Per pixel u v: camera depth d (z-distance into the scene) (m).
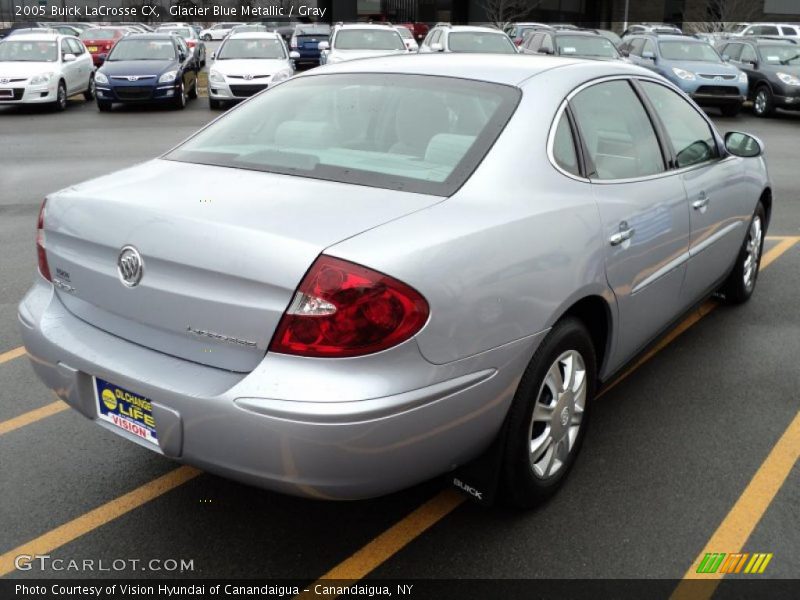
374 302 2.20
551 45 19.55
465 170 2.74
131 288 2.51
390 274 2.22
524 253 2.59
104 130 14.25
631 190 3.31
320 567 2.70
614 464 3.35
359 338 2.20
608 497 3.10
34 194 8.99
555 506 3.04
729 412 3.84
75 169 10.46
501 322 2.50
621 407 3.88
